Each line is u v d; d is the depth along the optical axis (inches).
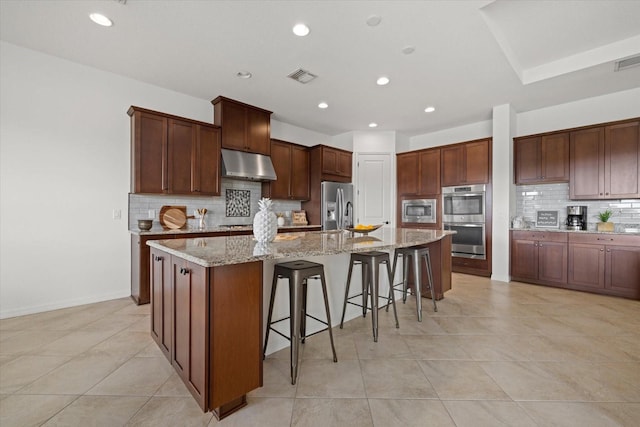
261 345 59.6
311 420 54.2
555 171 154.7
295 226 180.5
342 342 86.6
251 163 161.5
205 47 107.3
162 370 70.9
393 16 89.6
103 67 123.0
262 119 169.9
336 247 71.4
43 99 112.6
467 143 182.9
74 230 119.7
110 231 128.6
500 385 65.4
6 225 105.9
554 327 98.7
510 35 109.4
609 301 127.0
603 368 72.5
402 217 212.7
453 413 56.2
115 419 54.1
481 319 106.0
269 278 77.7
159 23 93.7
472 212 179.6
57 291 115.8
